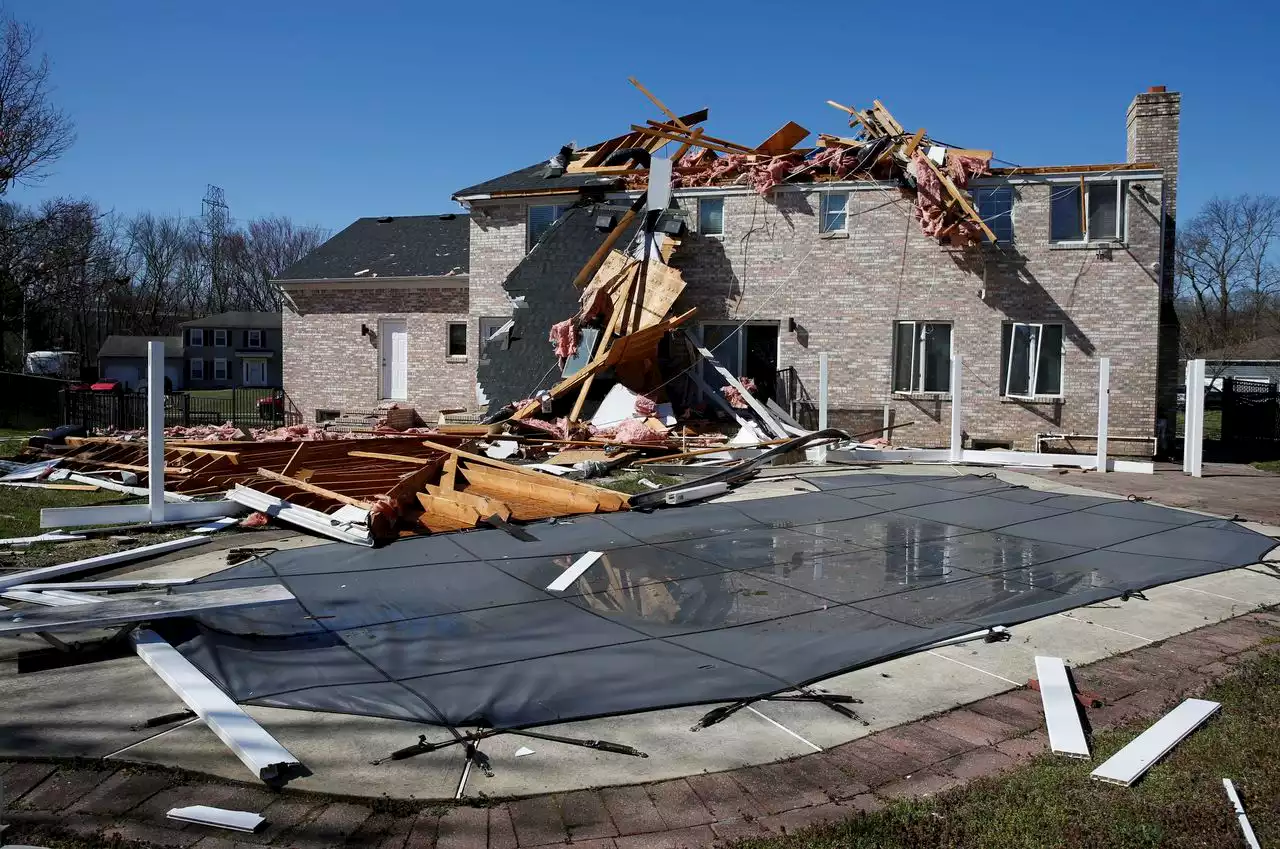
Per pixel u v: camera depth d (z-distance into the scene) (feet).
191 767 15.72
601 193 76.89
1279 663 21.61
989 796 14.92
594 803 14.89
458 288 91.50
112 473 47.88
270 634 23.09
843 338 71.41
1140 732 17.54
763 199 72.74
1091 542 35.40
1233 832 13.74
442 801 14.80
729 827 14.16
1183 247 231.09
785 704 19.24
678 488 42.65
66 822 13.84
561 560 31.35
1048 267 67.72
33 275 145.59
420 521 36.09
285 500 38.88
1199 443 55.21
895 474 52.01
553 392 65.21
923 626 24.71
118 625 21.13
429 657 21.58
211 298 307.58
